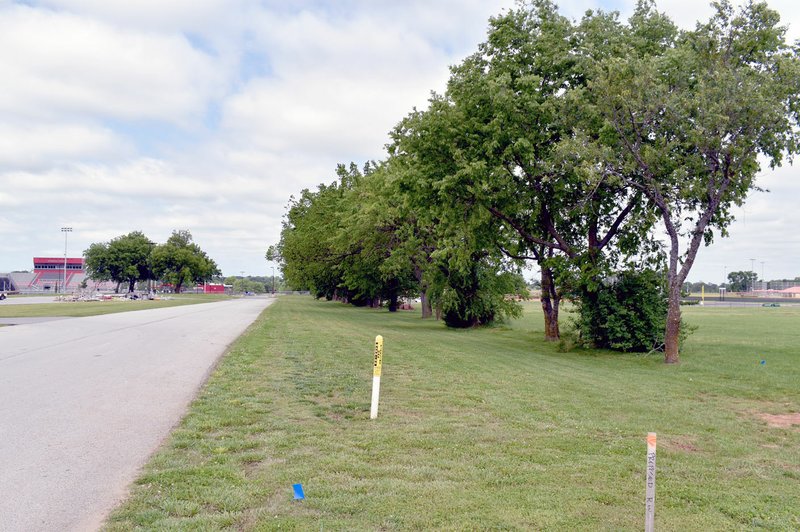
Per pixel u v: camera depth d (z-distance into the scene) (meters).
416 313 57.81
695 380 14.37
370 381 12.44
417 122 21.47
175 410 9.23
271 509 5.26
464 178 20.64
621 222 23.05
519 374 14.54
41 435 7.57
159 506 5.24
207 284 192.50
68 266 176.50
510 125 20.62
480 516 5.24
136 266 136.62
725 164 17.22
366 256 46.22
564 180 20.83
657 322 19.98
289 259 60.44
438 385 12.35
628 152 18.19
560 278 21.58
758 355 19.67
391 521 5.07
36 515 4.97
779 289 180.62
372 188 39.88
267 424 8.41
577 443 7.90
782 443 8.43
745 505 5.79
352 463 6.64
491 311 35.69
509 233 26.42
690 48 18.81
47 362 14.54
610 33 21.28
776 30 17.66
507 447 7.59
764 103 16.11
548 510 5.45
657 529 5.14
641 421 9.49
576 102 19.06
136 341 20.25
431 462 6.82
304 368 14.11
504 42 22.56
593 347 21.81
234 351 17.36
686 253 19.83
